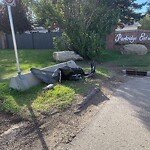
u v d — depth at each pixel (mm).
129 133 4109
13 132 4164
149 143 3762
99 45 13086
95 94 6383
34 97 5824
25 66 10734
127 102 5840
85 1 13117
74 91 6273
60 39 13820
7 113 4973
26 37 20141
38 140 3898
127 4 17812
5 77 8609
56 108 5152
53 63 11820
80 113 5016
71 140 3883
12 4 5758
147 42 17359
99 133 4117
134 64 12070
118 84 7871
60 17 13484
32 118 4676
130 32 16938
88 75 8305
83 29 13000
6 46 21500
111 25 13781
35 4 14266
